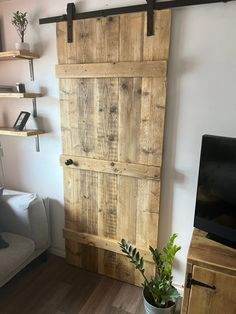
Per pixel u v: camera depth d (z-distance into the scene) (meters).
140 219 1.82
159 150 1.65
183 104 1.58
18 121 2.06
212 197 1.38
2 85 2.09
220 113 1.51
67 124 1.90
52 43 1.85
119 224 1.90
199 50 1.48
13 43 2.02
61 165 2.00
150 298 1.58
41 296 1.83
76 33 1.71
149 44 1.53
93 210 1.98
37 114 2.06
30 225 1.95
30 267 2.15
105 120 1.76
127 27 1.56
